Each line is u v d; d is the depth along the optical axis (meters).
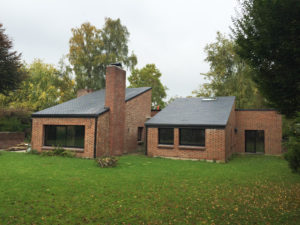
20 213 5.67
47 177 9.41
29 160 13.98
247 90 28.23
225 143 15.45
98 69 32.91
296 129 7.55
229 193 7.80
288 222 5.52
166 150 17.38
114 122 17.67
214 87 33.12
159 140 17.95
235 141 20.94
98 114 16.23
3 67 21.98
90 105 19.03
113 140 17.53
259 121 20.94
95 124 16.11
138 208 6.25
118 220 5.45
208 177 10.20
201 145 16.42
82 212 5.87
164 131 17.86
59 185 8.27
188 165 13.53
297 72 6.65
